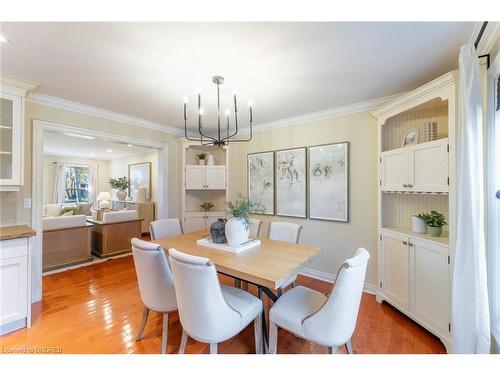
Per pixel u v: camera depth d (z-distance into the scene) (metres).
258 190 3.91
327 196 3.17
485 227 1.57
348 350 1.59
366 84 2.34
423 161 2.03
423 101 2.03
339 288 1.34
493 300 1.55
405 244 2.20
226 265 1.65
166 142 4.02
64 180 7.75
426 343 1.89
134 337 1.96
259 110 3.14
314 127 3.30
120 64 1.95
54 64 1.95
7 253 2.00
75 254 3.79
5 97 2.14
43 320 2.21
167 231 2.81
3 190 2.21
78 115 2.95
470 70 1.46
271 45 1.68
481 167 1.45
